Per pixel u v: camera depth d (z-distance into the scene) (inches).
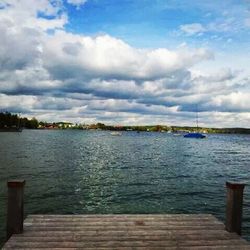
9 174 1016.2
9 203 270.1
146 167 1328.7
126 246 250.8
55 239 261.1
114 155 1904.5
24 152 1891.0
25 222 301.0
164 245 254.2
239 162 1669.5
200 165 1471.5
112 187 842.8
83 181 928.9
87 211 589.6
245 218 547.5
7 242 253.0
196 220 315.3
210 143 4087.1
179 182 958.4
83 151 2161.7
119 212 587.5
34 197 692.7
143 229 288.5
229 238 271.1
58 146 2632.9
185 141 4397.1
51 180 926.4
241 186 283.6
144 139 4815.5
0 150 1995.6
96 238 265.4
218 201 695.1
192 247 251.1
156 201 686.5
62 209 600.4
